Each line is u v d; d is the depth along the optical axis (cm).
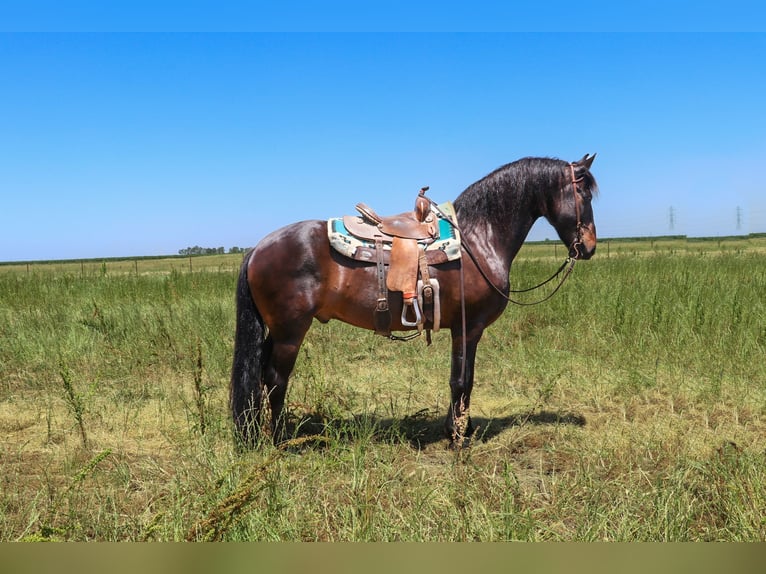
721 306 858
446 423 504
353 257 464
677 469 417
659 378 664
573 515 362
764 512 341
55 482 417
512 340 848
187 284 1295
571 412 583
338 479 403
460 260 477
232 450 445
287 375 481
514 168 502
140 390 654
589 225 508
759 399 582
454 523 329
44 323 905
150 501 379
